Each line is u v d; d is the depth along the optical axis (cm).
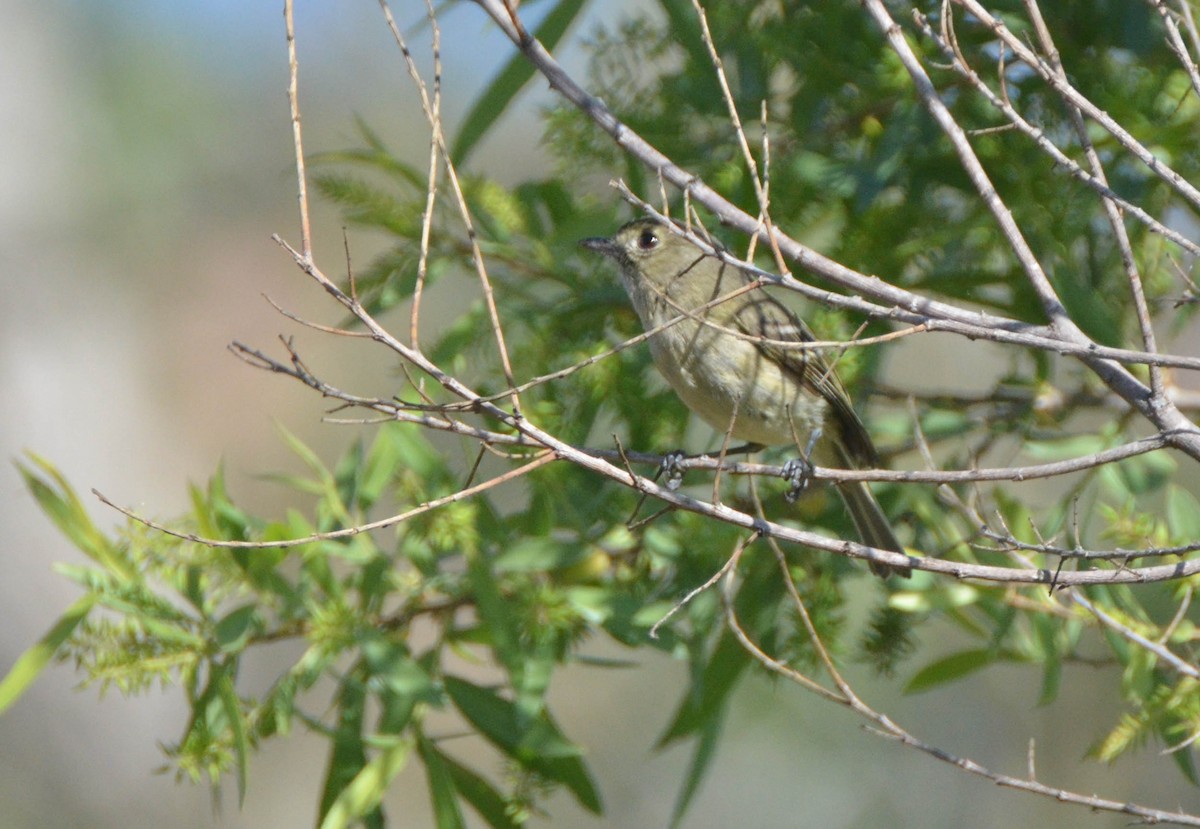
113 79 2230
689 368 992
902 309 723
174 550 939
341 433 2231
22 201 2198
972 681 1891
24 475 930
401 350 641
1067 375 1089
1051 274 977
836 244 1043
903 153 966
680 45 1045
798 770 1886
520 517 1043
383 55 2259
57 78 2219
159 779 2061
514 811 968
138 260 2259
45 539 2098
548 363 1020
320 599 995
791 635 1002
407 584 994
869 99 1009
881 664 1031
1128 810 667
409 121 2236
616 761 2023
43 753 2008
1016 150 977
